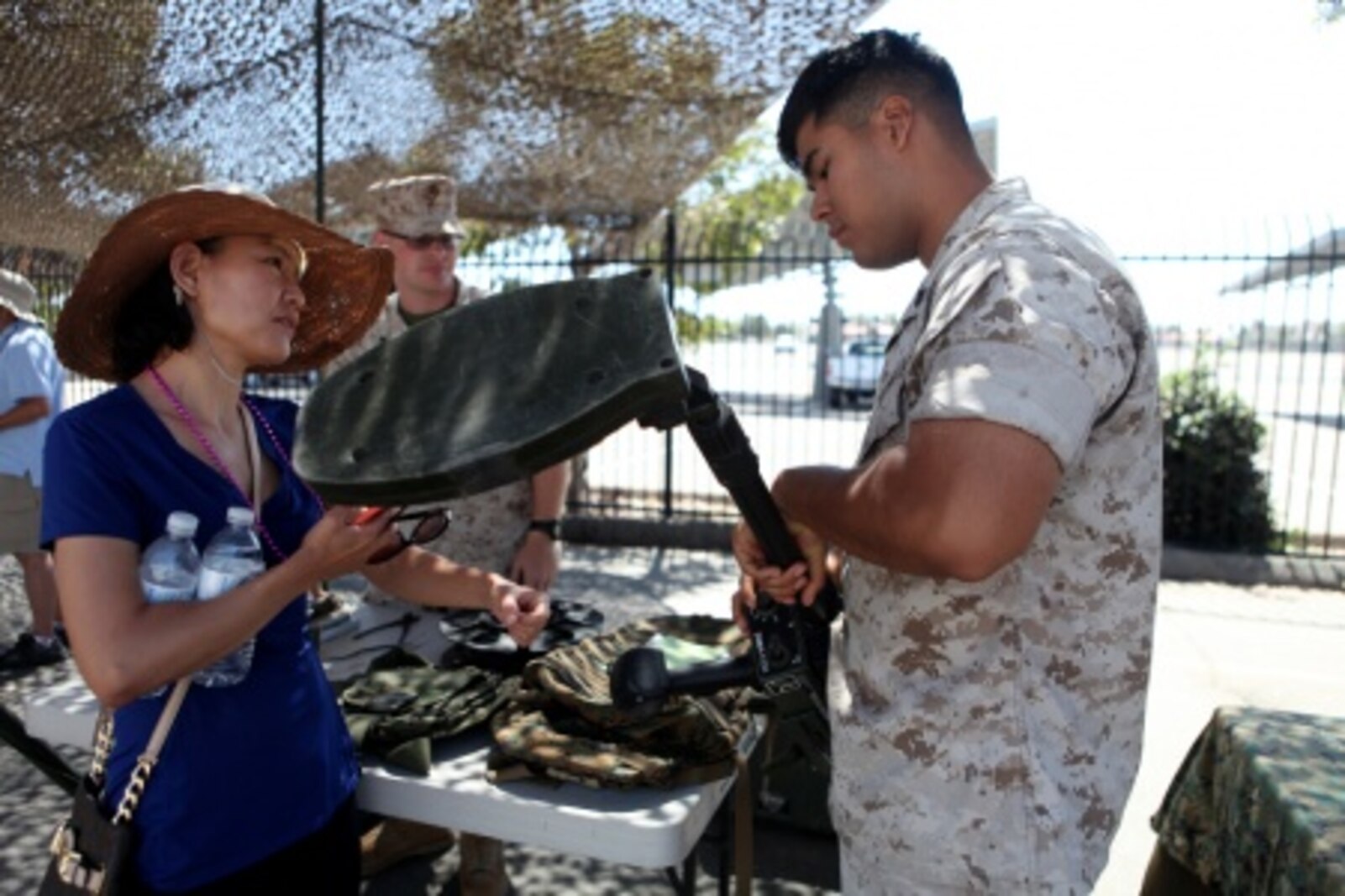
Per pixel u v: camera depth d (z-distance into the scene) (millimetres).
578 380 1031
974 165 1363
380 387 1111
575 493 8359
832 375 17719
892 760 1311
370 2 5246
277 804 1445
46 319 7828
